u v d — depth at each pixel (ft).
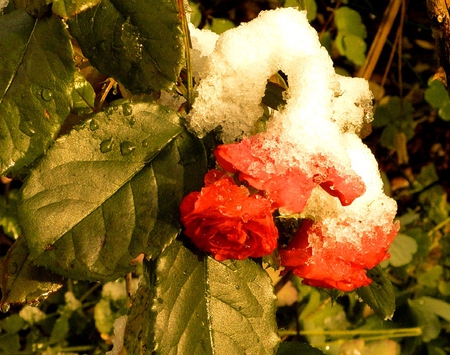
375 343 3.06
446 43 1.78
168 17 1.47
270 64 1.58
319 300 2.99
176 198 1.50
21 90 1.49
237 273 1.57
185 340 1.52
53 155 1.49
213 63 1.57
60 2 1.47
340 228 1.55
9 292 1.63
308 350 2.02
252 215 1.44
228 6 2.91
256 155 1.46
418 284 3.29
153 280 1.51
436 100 3.01
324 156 1.50
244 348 1.55
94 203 1.48
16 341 2.93
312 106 1.54
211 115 1.56
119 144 1.51
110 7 1.48
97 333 3.03
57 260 1.46
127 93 1.67
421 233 3.33
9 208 2.80
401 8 3.29
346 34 2.88
